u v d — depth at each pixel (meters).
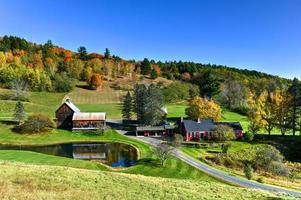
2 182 31.22
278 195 41.38
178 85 184.25
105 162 79.88
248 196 38.22
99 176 39.62
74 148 95.00
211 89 162.88
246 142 104.31
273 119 113.88
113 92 194.25
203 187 40.62
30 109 142.88
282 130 115.06
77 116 116.25
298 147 98.00
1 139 99.25
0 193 27.27
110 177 39.94
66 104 120.56
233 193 39.09
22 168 39.12
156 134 112.38
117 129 120.50
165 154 75.50
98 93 189.88
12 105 144.12
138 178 41.62
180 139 96.69
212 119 122.00
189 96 182.12
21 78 178.38
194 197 34.62
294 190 59.47
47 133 109.00
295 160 91.44
